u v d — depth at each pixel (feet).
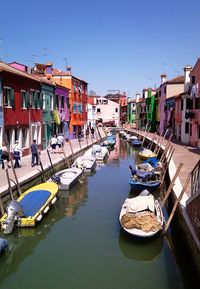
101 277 29.35
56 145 91.35
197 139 98.37
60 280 28.86
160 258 32.76
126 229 35.19
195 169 33.40
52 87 98.37
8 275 29.81
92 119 198.59
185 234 32.32
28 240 36.65
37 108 83.66
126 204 41.29
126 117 287.69
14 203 38.27
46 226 40.42
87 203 49.96
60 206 48.42
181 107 118.73
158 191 55.42
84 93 150.92
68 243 35.83
